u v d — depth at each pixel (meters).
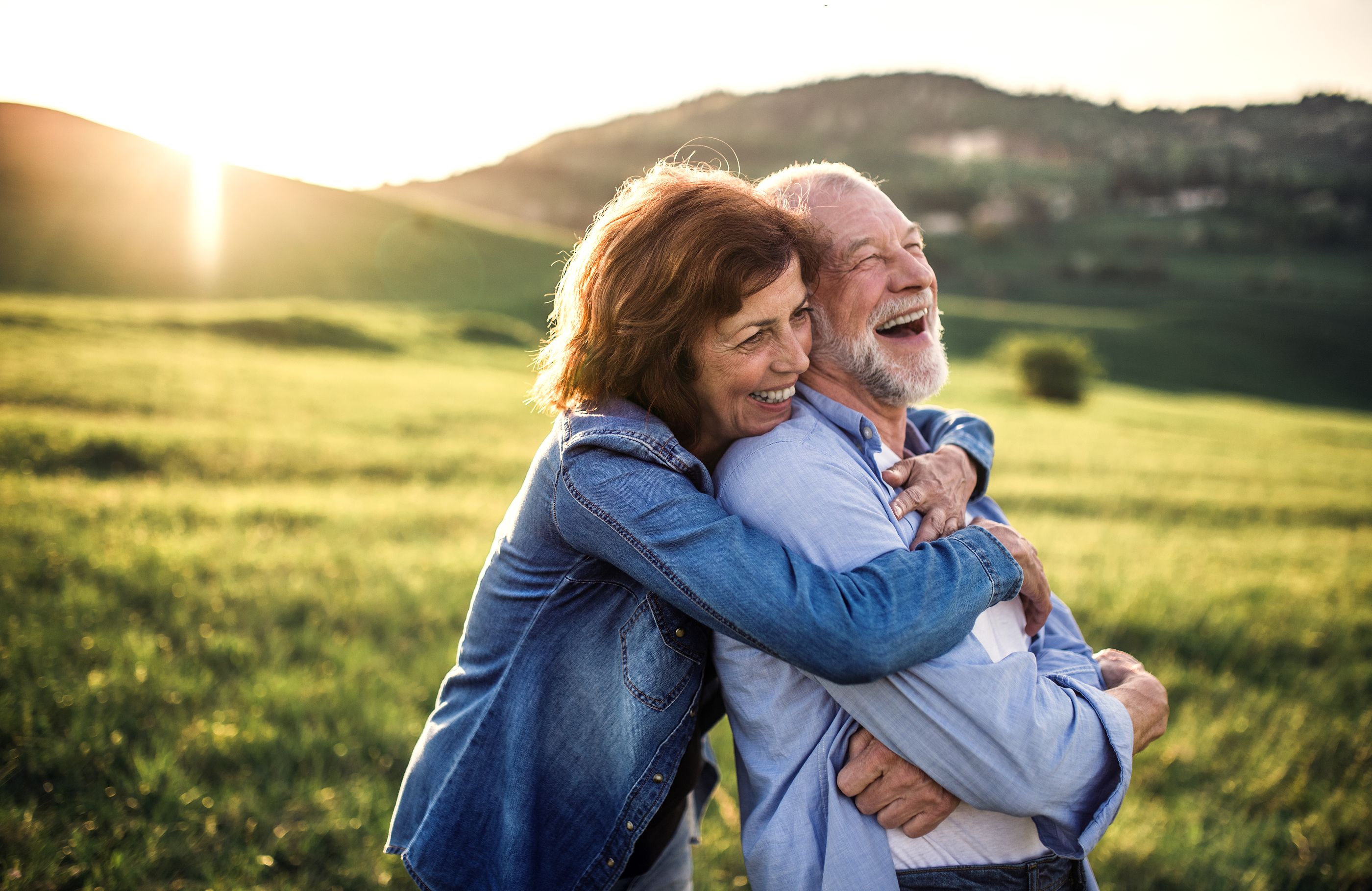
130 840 2.75
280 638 4.74
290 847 2.89
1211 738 4.50
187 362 21.70
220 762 3.35
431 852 1.60
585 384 1.57
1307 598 7.78
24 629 4.36
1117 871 3.27
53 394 15.21
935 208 150.75
